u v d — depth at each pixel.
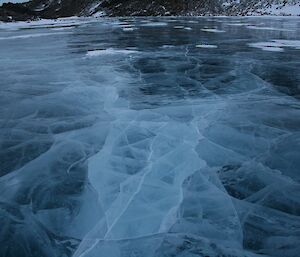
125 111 7.97
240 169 5.46
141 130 6.91
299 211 4.45
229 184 5.06
